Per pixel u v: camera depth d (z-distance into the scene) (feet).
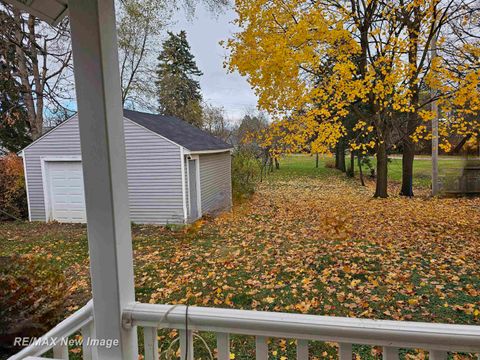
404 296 10.79
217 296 11.75
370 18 19.63
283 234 20.54
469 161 32.37
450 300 10.36
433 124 22.27
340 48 18.94
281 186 46.01
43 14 5.94
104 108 4.13
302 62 18.38
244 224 24.71
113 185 4.21
